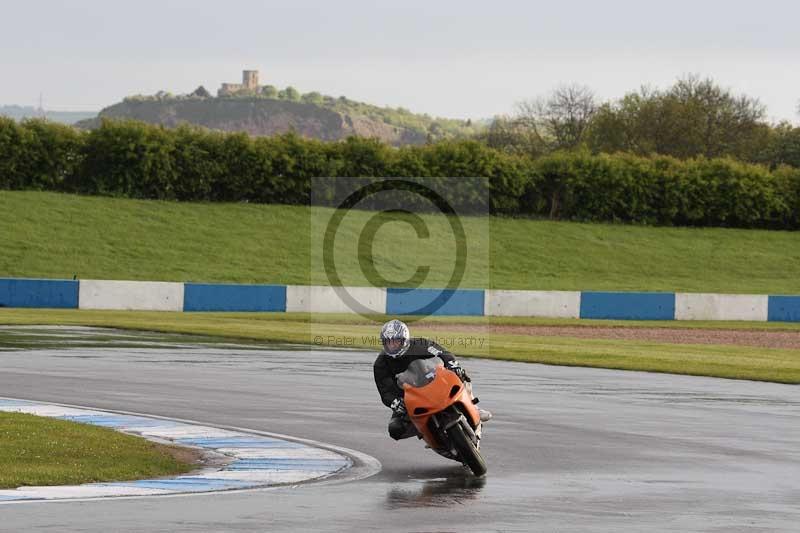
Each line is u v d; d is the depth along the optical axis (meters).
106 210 172.50
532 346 81.00
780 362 73.00
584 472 31.17
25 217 163.88
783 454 35.22
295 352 70.44
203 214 176.75
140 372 55.72
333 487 28.12
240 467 31.05
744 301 128.12
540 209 195.75
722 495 27.80
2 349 65.50
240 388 50.38
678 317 125.75
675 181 199.00
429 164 184.75
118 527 22.72
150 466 30.34
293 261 159.50
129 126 181.75
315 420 40.97
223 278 149.38
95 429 35.50
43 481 27.69
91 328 83.44
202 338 78.50
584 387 55.03
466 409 30.83
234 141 186.12
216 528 22.84
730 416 45.06
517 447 35.75
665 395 52.44
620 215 197.38
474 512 25.08
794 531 23.59
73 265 148.50
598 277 167.12
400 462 32.50
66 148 180.75
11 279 107.94
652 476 30.62
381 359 32.06
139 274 148.38
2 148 177.00
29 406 41.78
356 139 187.50
